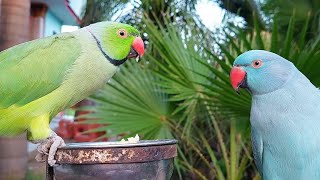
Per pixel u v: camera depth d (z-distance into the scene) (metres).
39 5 2.65
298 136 0.66
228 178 1.01
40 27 2.65
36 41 0.66
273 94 0.67
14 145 1.04
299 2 1.25
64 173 0.55
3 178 1.03
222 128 1.12
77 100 0.67
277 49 0.87
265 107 0.68
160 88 1.03
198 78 0.99
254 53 0.68
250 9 1.47
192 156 1.22
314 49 0.83
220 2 1.56
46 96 0.65
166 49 0.99
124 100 1.03
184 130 1.03
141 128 1.02
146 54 1.07
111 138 1.12
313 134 0.66
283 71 0.67
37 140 0.65
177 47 1.02
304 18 1.24
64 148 0.55
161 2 1.39
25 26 1.06
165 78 0.98
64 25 3.41
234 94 0.85
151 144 0.55
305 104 0.67
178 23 1.21
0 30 1.03
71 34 0.65
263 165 0.70
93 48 0.65
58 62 0.65
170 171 0.58
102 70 0.65
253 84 0.68
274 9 1.31
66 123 1.64
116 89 1.04
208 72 1.01
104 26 0.65
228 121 1.04
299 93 0.67
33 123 0.65
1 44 1.03
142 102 1.03
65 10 2.91
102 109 1.03
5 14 1.03
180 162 1.12
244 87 0.70
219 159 1.20
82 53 0.65
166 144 0.56
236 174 1.00
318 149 0.66
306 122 0.66
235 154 1.00
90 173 0.54
